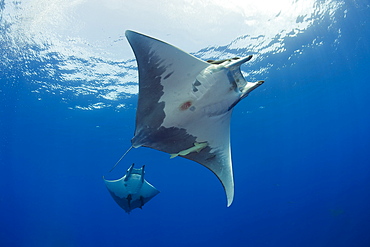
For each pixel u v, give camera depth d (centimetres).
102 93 1463
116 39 1092
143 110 286
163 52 260
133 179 638
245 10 1050
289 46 1320
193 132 305
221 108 294
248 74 1445
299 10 1104
